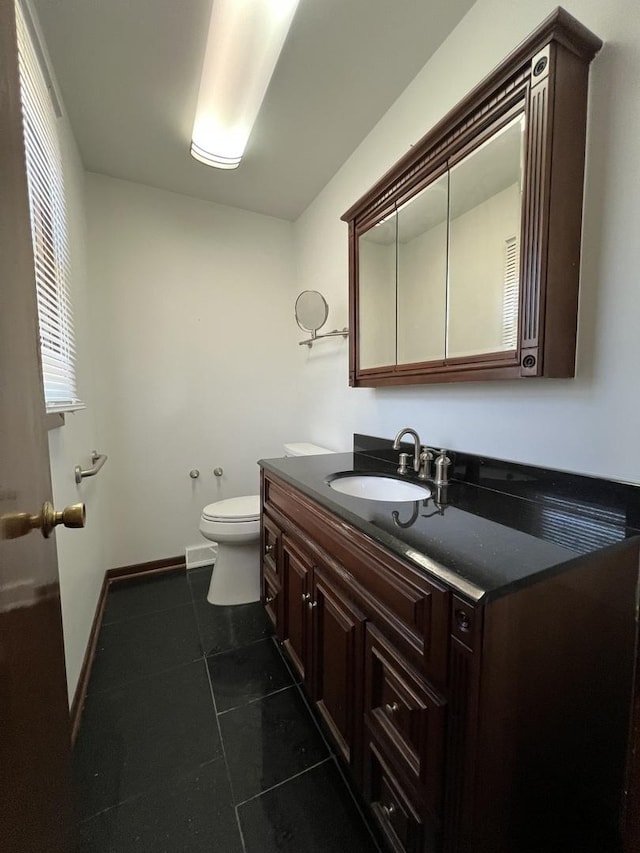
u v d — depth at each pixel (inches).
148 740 46.8
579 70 34.1
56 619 27.8
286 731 48.1
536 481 41.1
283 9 41.9
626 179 32.7
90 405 77.3
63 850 24.8
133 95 59.4
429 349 54.9
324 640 44.1
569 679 27.7
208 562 96.8
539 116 33.7
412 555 28.1
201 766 43.4
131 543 90.4
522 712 25.4
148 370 89.7
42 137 44.4
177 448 94.0
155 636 67.5
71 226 62.9
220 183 85.5
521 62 35.0
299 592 51.3
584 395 36.8
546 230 34.1
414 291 57.4
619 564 30.0
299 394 104.7
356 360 68.4
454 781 25.0
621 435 34.1
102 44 50.3
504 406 45.3
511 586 23.7
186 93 59.1
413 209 56.0
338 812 38.6
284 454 105.7
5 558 17.7
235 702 52.8
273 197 91.5
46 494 26.7
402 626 30.1
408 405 62.3
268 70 49.9
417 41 50.9
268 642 66.0
